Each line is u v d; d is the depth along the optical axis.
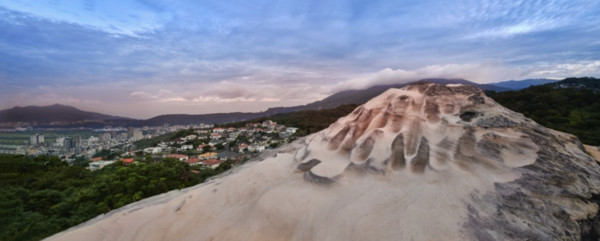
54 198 23.42
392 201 5.88
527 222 4.95
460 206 5.38
